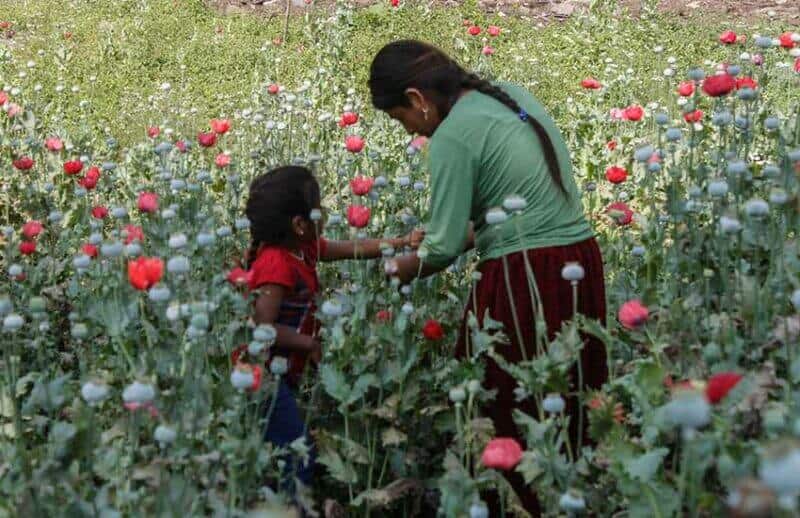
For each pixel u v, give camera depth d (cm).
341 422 418
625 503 332
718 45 1319
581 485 321
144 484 329
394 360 394
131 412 340
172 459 312
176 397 339
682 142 684
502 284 393
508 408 397
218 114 1072
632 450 298
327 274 517
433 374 404
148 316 434
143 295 448
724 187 378
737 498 207
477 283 403
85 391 305
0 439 368
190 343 355
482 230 403
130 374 361
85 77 1180
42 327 396
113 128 991
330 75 1080
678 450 339
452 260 396
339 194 583
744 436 326
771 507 206
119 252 364
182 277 399
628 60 1242
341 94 979
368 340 395
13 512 297
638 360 379
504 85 414
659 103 949
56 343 519
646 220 511
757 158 645
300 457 357
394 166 615
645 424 312
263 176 418
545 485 327
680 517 285
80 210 593
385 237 459
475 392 350
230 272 394
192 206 488
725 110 516
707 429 304
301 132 754
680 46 1320
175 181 492
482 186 391
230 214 540
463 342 410
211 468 319
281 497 325
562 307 392
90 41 1330
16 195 685
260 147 713
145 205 438
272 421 402
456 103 392
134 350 391
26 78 1105
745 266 409
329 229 500
